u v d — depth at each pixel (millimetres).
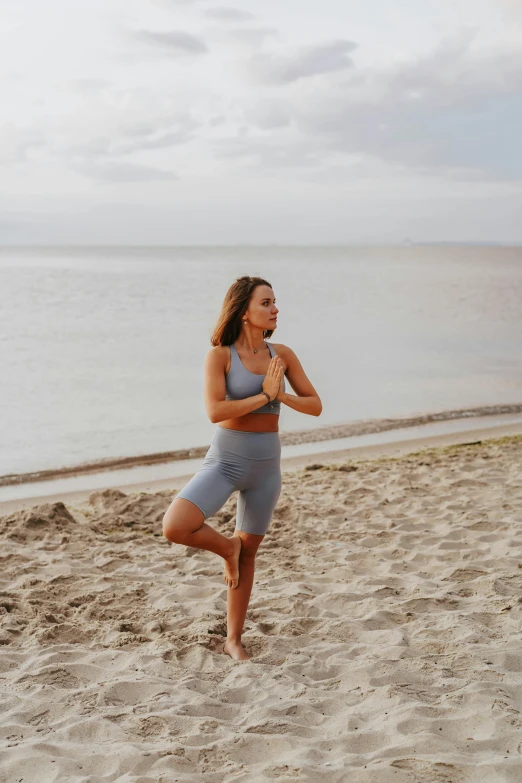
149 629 4500
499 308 35094
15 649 4219
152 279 57438
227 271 74500
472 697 3342
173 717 3281
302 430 12086
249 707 3438
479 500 7488
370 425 12391
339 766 2828
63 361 18188
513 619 4430
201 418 12656
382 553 5992
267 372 3717
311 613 4730
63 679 3777
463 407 13820
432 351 20891
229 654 4094
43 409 13094
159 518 7371
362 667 3746
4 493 8617
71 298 38344
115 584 5328
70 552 6219
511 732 3016
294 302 38531
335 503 7586
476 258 165375
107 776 2832
